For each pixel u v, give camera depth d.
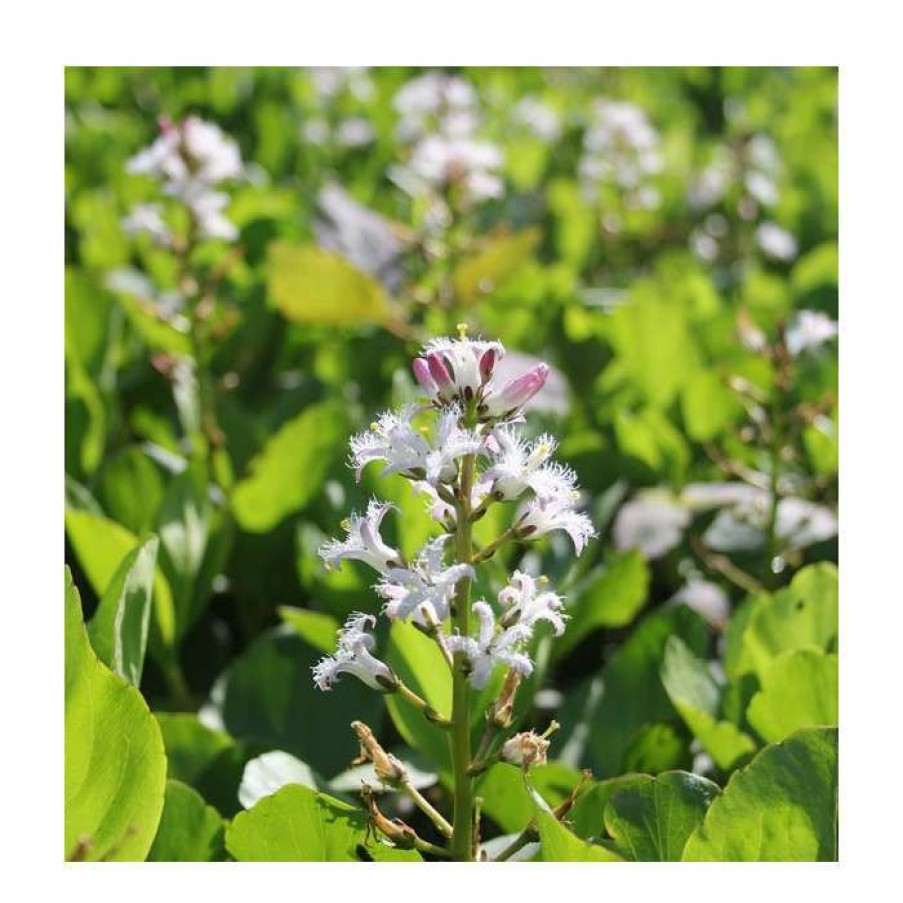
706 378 0.61
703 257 0.96
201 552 0.47
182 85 1.20
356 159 1.11
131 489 0.51
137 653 0.38
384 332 0.68
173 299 0.72
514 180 1.12
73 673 0.32
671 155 1.18
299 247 0.59
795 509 0.54
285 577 0.53
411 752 0.42
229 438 0.58
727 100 1.42
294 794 0.33
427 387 0.31
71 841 0.33
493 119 1.22
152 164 0.57
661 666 0.42
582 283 0.94
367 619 0.32
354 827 0.33
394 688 0.32
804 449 0.59
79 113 1.09
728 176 0.99
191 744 0.39
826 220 0.96
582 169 1.06
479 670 0.30
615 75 1.38
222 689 0.44
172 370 0.57
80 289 0.59
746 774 0.32
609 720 0.42
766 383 0.62
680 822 0.33
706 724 0.39
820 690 0.39
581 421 0.63
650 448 0.57
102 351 0.60
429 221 0.70
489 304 0.75
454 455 0.30
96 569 0.45
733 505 0.55
